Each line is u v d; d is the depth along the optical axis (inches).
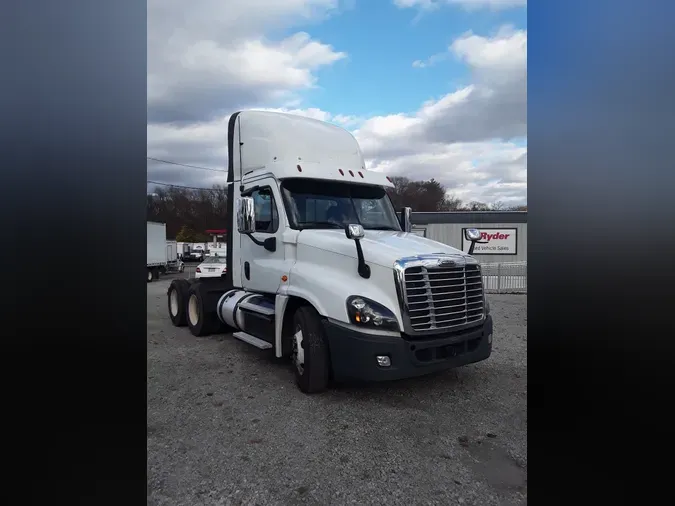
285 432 153.4
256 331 234.1
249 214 209.5
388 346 164.7
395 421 162.2
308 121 259.4
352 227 171.8
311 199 224.4
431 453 139.7
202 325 303.9
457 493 119.0
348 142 265.1
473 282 188.5
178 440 147.6
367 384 200.5
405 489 120.8
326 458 136.3
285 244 215.5
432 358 171.9
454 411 171.3
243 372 221.5
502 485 122.6
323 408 173.8
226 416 166.7
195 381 206.8
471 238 205.5
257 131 255.0
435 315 172.9
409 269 168.9
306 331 185.6
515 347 273.9
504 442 146.8
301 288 196.1
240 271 266.8
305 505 113.6
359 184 239.1
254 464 132.7
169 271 1317.7
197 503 113.8
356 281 179.2
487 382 203.9
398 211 261.3
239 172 268.4
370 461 134.7
